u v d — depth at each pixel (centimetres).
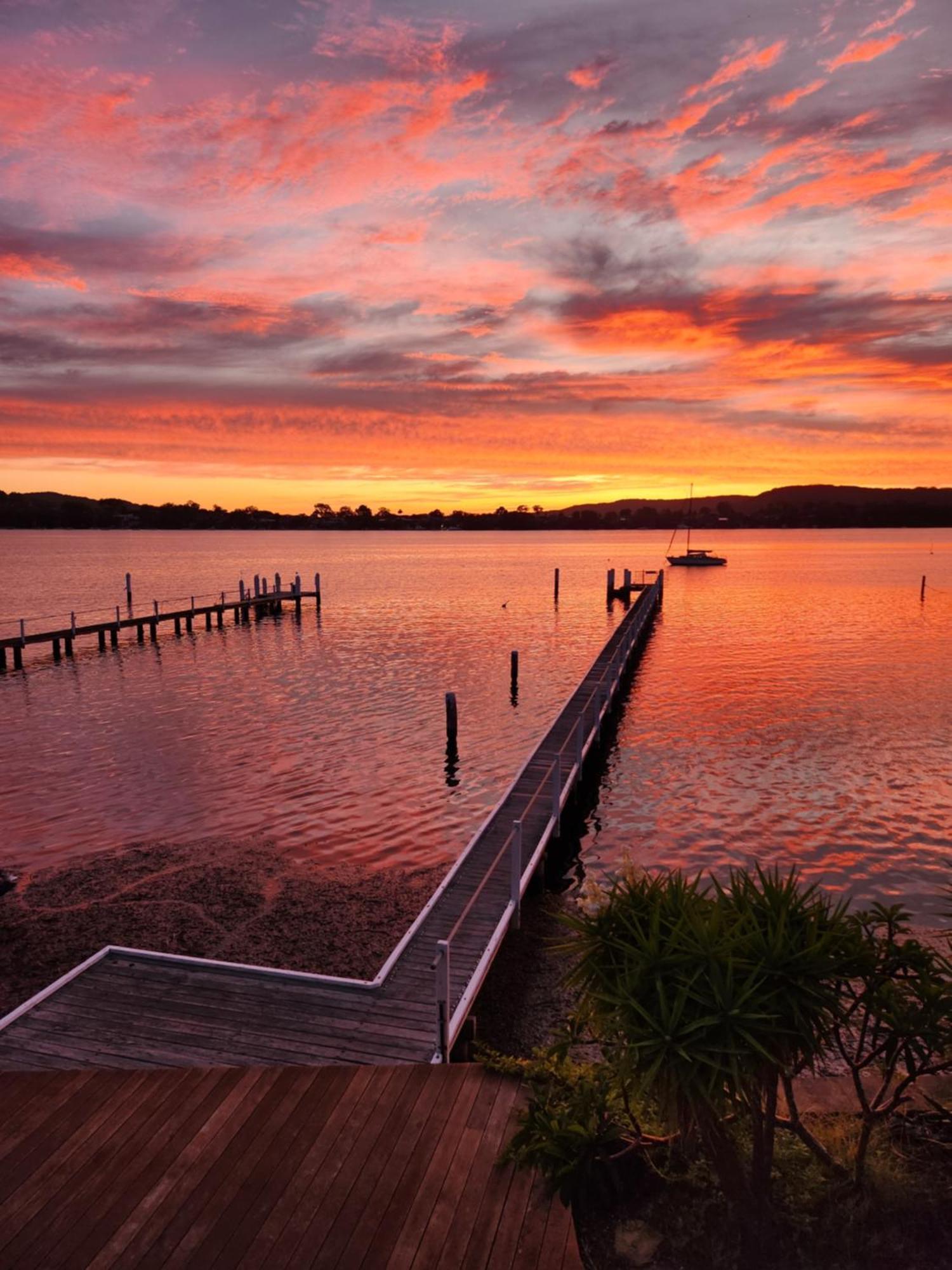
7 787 1891
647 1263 462
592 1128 530
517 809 1566
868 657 3700
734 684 3128
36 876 1402
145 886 1362
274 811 1744
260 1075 642
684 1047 450
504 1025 1002
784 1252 463
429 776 2005
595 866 1525
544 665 3525
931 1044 484
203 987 859
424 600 6400
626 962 488
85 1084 634
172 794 1850
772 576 9175
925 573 9500
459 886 1218
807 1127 560
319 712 2666
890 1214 481
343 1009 820
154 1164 542
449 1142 560
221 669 3444
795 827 1698
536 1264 459
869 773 2036
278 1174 530
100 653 3856
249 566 11075
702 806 1828
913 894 1399
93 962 901
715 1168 482
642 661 3612
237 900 1309
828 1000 462
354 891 1349
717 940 472
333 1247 471
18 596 6612
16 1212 500
